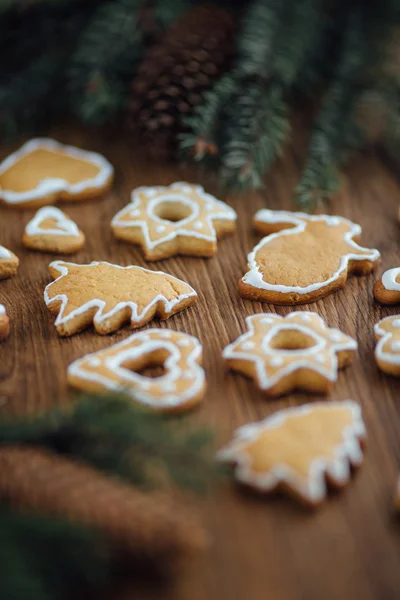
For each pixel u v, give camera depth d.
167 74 0.56
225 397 0.44
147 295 0.48
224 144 0.57
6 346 0.47
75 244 0.53
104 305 0.47
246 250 0.54
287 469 0.39
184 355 0.44
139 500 0.36
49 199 0.57
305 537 0.38
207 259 0.53
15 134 0.63
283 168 0.61
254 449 0.40
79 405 0.39
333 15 0.63
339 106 0.60
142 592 0.37
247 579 0.37
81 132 0.64
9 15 0.63
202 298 0.50
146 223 0.53
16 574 0.34
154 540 0.35
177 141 0.57
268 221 0.54
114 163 0.61
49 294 0.49
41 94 0.63
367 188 0.59
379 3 0.63
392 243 0.54
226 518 0.39
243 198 0.58
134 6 0.61
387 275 0.49
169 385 0.43
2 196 0.57
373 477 0.40
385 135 0.64
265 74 0.57
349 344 0.45
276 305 0.49
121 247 0.54
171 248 0.53
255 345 0.45
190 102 0.56
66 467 0.38
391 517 0.39
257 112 0.57
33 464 0.38
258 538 0.38
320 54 0.63
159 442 0.37
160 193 0.56
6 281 0.51
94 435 0.38
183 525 0.35
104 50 0.61
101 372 0.43
